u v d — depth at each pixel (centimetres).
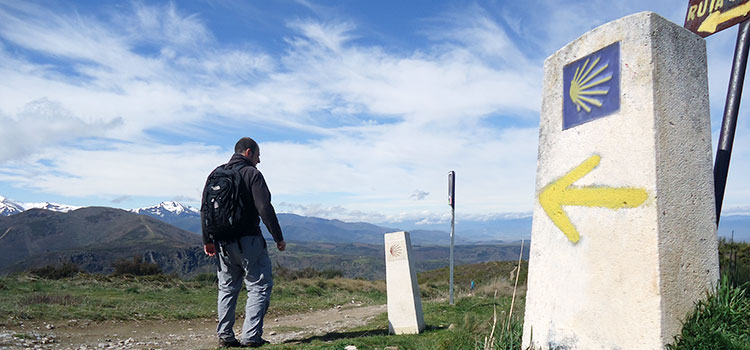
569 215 322
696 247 276
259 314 510
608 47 308
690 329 257
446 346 415
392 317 628
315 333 696
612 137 296
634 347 263
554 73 358
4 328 661
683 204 274
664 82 280
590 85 319
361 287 2275
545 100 366
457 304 962
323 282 2288
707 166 290
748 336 259
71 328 729
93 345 597
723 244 580
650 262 261
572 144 329
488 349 352
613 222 286
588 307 296
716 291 278
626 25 297
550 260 334
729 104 381
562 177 333
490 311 758
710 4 404
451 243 1080
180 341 662
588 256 301
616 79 299
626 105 289
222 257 507
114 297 1252
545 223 345
